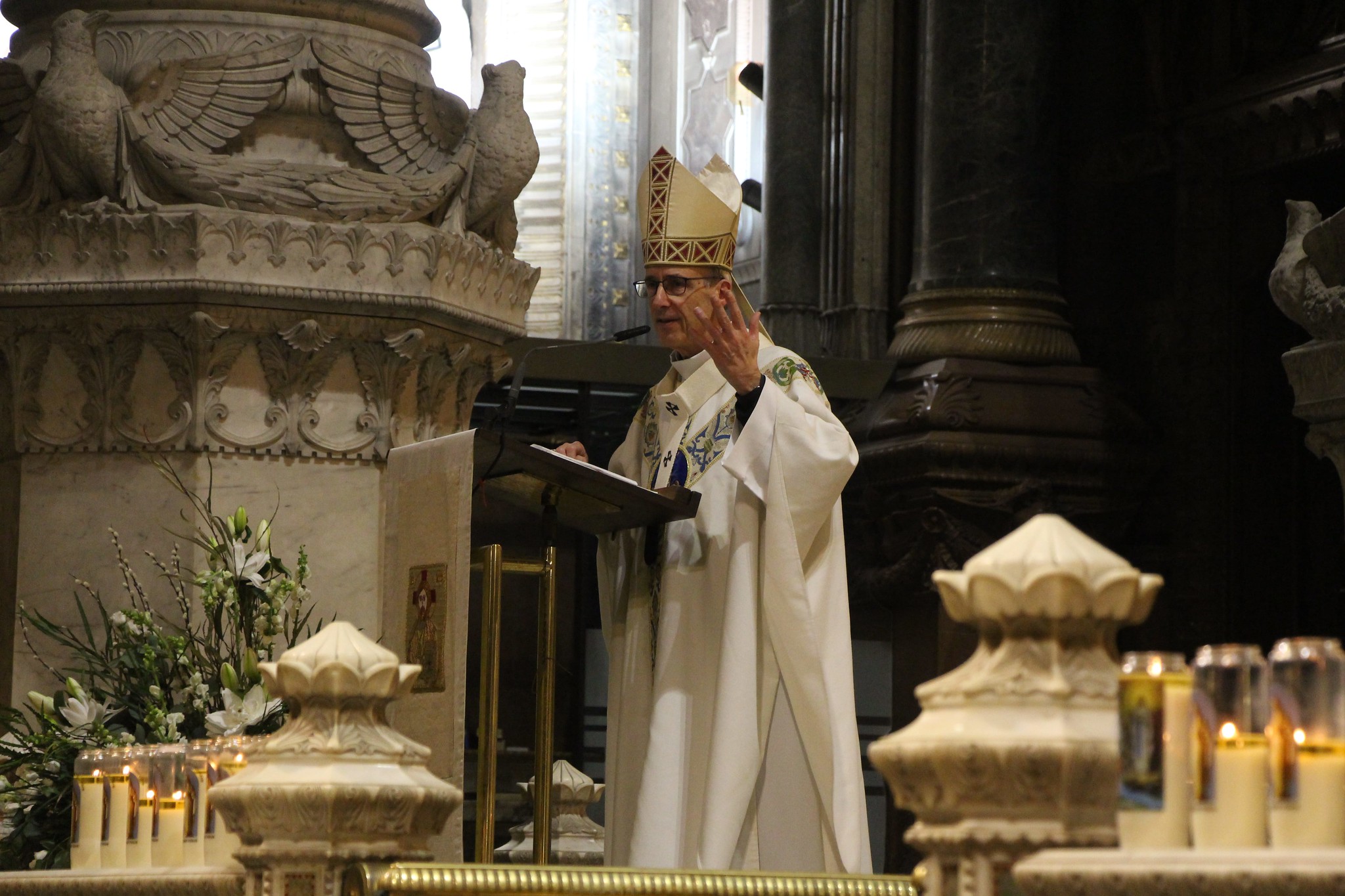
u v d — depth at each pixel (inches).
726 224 217.9
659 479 217.9
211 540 211.6
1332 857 87.3
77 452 224.4
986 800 104.9
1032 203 463.8
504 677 326.0
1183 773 100.1
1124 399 468.1
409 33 242.1
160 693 200.7
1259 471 452.8
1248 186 451.8
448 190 232.2
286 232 219.5
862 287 492.1
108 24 229.9
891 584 454.9
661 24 669.9
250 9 231.1
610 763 219.0
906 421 448.8
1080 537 109.5
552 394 464.4
